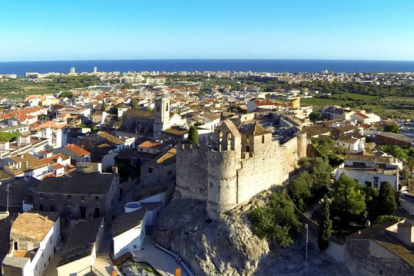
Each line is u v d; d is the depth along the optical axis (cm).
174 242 10394
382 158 12575
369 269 8344
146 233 11219
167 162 13138
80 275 9312
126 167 14538
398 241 8244
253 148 10712
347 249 8819
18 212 11762
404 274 7694
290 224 9812
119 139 18225
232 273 9288
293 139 12125
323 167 11631
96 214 11719
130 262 9738
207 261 9481
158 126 18950
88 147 17312
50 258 10394
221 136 10362
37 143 19138
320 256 9350
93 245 9800
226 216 10069
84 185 11981
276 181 11438
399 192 10500
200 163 11044
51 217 11031
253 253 9362
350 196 9962
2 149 17375
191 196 11319
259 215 9838
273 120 16138
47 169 14625
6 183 13138
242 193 10425
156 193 12044
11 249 9506
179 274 9300
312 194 11012
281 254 9569
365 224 9650
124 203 12925
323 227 9256
